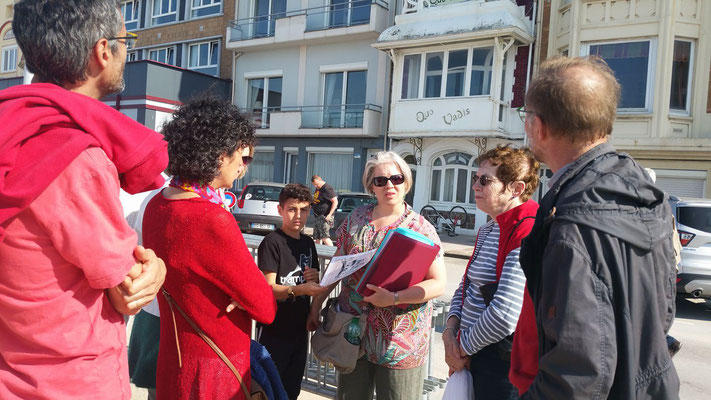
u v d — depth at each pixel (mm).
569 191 1279
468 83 15508
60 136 1068
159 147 1240
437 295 2291
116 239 1146
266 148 20188
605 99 1322
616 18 13281
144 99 17984
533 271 1361
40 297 1096
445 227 15961
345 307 2410
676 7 12633
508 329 1928
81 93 1256
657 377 1197
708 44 12773
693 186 12703
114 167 1170
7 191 1006
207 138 1690
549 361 1188
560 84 1330
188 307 1661
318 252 3225
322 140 18766
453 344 2186
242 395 1731
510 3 14766
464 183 16250
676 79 13031
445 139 16281
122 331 1298
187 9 22109
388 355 2273
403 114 16531
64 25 1163
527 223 1983
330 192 10492
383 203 2420
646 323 1209
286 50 19656
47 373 1115
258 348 1993
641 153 13172
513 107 15305
